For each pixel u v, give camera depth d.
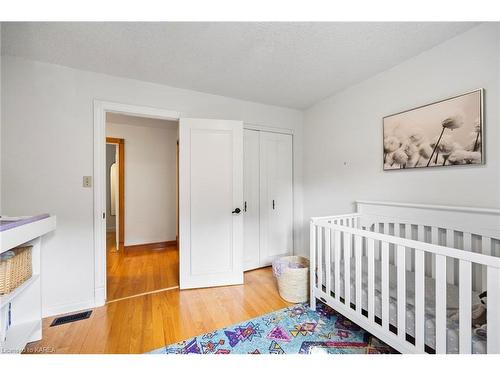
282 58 1.91
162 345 1.52
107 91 2.14
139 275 2.79
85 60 1.90
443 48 1.68
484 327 1.04
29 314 1.54
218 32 1.56
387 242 1.30
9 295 1.24
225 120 2.51
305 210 3.23
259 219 3.02
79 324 1.77
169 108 2.43
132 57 1.87
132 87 2.25
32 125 1.87
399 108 1.99
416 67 1.86
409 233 1.87
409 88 1.91
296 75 2.22
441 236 1.69
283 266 2.34
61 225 1.95
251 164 2.96
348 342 1.55
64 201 1.96
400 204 1.92
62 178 1.96
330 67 2.06
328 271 1.80
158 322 1.79
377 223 2.14
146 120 3.67
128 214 3.93
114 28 1.51
